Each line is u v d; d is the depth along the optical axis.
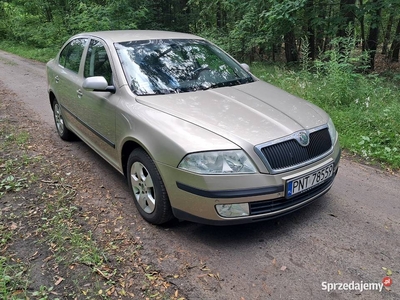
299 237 3.01
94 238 3.02
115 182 4.05
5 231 3.14
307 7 8.79
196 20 14.09
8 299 2.37
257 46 10.58
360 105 5.91
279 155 2.72
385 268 2.65
